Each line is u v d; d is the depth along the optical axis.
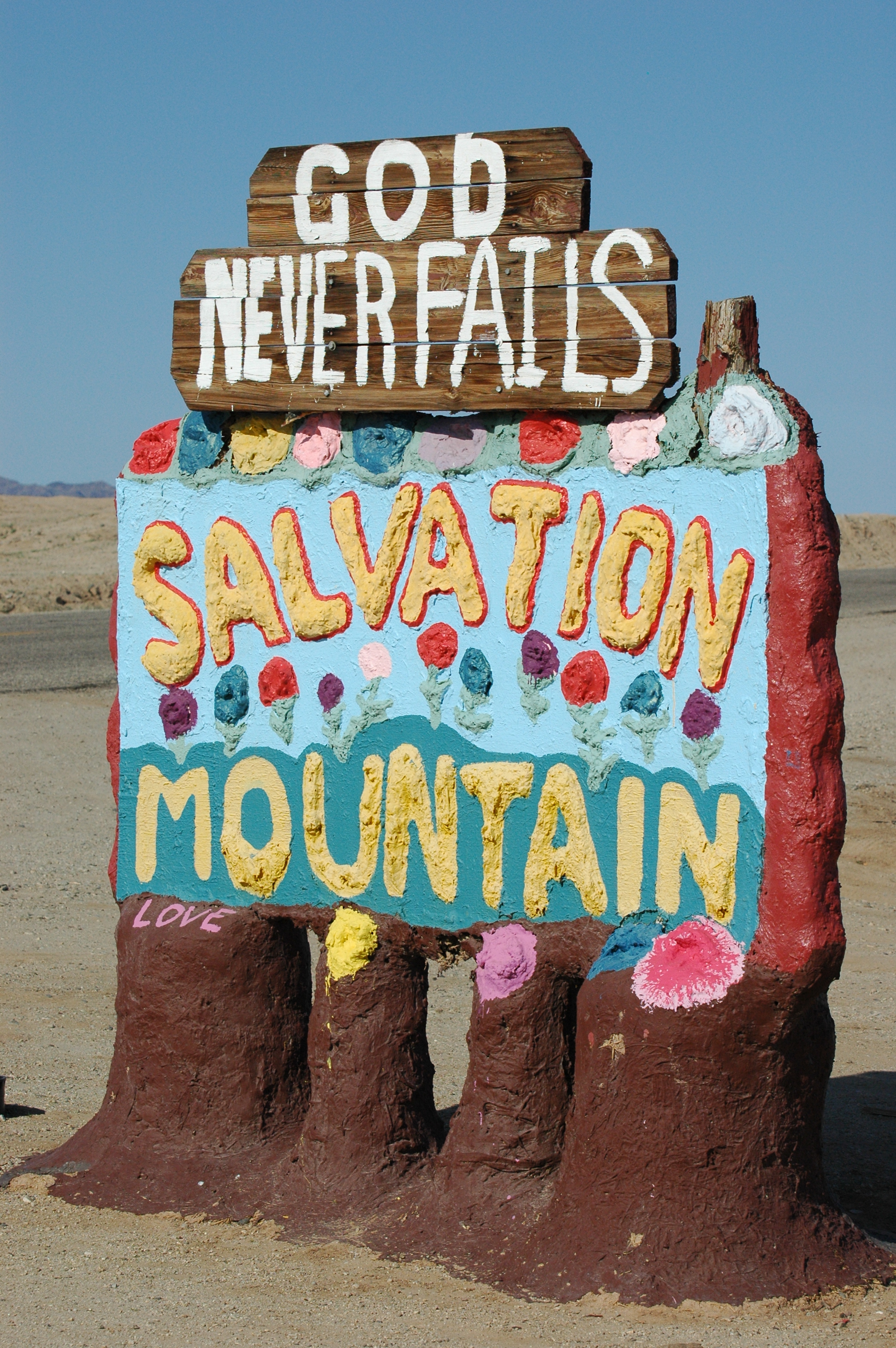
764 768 4.92
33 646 28.03
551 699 5.38
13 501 82.50
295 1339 4.57
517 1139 5.35
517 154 5.40
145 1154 5.96
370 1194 5.58
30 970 9.94
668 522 5.14
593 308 5.25
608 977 5.11
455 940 5.61
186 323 5.94
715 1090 4.93
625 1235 4.95
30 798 15.60
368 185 5.66
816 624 4.89
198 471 6.05
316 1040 5.80
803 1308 4.73
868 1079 7.89
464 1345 4.48
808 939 4.81
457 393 5.48
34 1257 5.29
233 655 6.03
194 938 6.01
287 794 5.92
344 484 5.77
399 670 5.68
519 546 5.40
